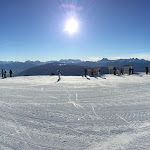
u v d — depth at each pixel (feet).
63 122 15.94
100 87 39.42
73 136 12.98
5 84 47.11
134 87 38.75
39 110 19.88
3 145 11.55
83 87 39.70
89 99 26.08
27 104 22.84
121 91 33.32
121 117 17.28
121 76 77.71
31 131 13.89
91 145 11.59
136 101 24.50
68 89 36.58
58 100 25.43
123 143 11.76
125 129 14.20
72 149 11.10
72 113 18.75
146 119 16.57
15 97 27.58
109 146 11.40
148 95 29.01
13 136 12.94
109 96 28.35
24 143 11.85
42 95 29.45
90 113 18.74
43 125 15.21
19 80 61.36
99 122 15.90
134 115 17.89
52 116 17.67
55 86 41.96
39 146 11.46
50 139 12.47
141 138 12.48
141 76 75.05
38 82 52.75
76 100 25.40
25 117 17.35
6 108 20.70
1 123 15.64
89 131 13.89
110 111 19.47
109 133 13.44
